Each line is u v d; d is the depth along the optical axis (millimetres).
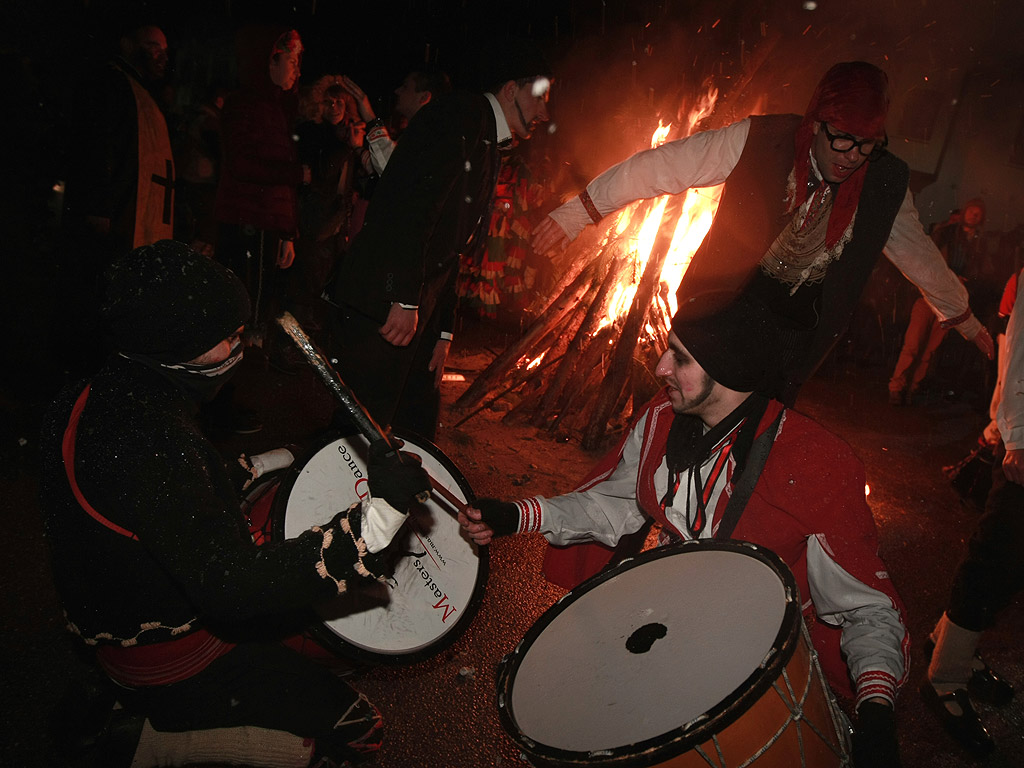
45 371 4559
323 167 5816
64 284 3887
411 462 1515
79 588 1590
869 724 1561
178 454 1481
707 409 1883
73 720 1881
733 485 1881
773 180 2832
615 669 1625
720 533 1897
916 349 7633
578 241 5844
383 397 3287
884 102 2619
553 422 5180
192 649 1692
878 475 5590
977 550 2857
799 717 1462
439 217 3117
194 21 8555
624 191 3199
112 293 1507
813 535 1814
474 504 2018
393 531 1481
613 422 5285
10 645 2705
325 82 5754
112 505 1472
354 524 1464
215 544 1442
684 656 1581
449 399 5703
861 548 1776
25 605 2908
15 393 4297
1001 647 3537
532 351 5730
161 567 1573
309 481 2104
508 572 3576
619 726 1484
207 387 1627
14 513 3395
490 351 7301
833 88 2646
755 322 1837
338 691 1923
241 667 1766
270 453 2262
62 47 6859
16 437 3898
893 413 7422
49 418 1573
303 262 5930
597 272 5359
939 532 4711
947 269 3102
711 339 1800
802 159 2748
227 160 4930
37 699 2506
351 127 5848
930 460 6039
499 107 3205
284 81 4906
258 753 1812
